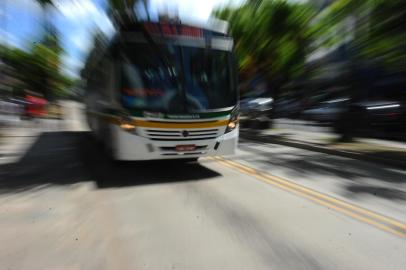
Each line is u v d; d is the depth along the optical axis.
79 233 4.34
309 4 15.27
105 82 8.14
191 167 8.55
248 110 19.25
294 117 19.69
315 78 17.70
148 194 6.19
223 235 4.40
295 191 6.48
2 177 7.11
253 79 20.12
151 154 7.07
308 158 10.16
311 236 4.44
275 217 5.09
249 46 17.64
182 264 3.65
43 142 12.50
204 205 5.59
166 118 7.04
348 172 8.27
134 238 4.26
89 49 12.02
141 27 7.21
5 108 21.23
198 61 7.41
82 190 6.15
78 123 21.08
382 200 6.05
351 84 12.74
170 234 4.41
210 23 7.75
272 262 3.74
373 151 10.52
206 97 7.36
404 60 11.20
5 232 4.31
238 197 6.06
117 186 6.69
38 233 4.31
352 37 12.38
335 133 15.52
